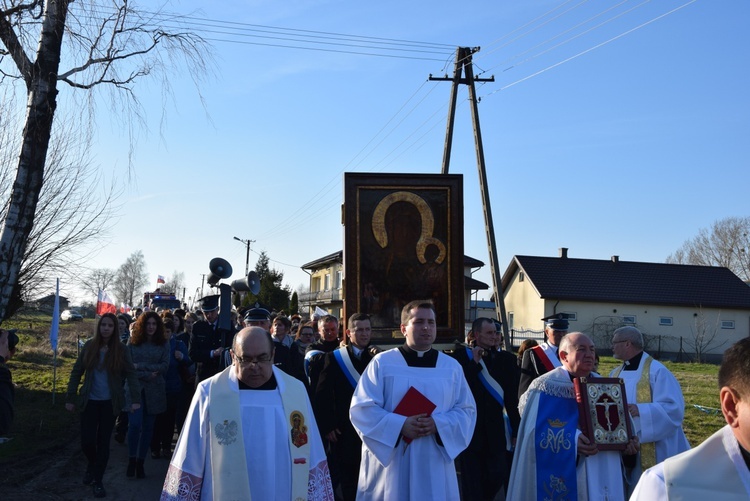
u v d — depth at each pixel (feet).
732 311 150.82
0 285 27.55
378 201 33.58
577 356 16.87
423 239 33.60
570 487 15.98
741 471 7.00
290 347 27.37
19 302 50.70
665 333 147.95
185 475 12.53
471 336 24.52
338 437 22.77
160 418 32.40
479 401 22.84
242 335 13.04
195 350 31.14
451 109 67.51
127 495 25.45
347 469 22.65
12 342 16.34
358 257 33.17
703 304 148.05
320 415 22.71
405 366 16.39
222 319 27.17
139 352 28.81
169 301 123.44
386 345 32.78
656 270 155.22
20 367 63.05
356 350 23.62
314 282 184.75
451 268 33.60
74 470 28.71
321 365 24.86
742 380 6.81
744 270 210.38
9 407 15.39
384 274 33.24
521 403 17.78
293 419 12.94
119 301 296.30
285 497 12.53
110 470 29.43
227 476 12.30
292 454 12.71
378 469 15.92
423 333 16.40
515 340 147.02
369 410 15.89
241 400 12.89
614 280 150.82
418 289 33.35
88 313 178.09
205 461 12.65
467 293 136.67
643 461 17.75
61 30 28.84
